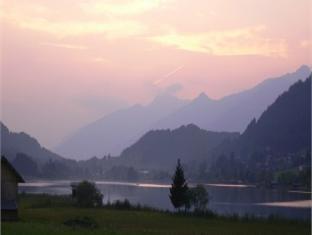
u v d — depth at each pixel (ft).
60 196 455.22
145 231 184.75
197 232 198.70
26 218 231.30
